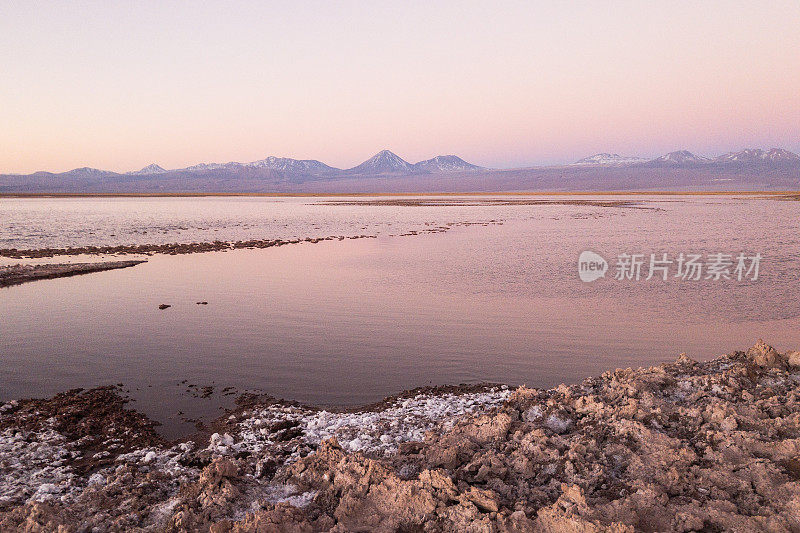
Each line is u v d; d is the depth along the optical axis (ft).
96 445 29.50
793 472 20.33
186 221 228.22
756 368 30.45
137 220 234.79
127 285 78.02
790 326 51.90
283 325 54.70
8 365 42.83
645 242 126.93
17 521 19.60
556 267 91.50
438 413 32.14
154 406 34.91
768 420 23.73
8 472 25.77
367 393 36.96
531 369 41.14
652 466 21.38
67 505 21.98
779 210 266.77
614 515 18.28
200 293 71.87
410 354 45.06
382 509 19.29
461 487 20.36
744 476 20.30
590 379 32.48
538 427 25.40
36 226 198.29
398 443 27.61
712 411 24.94
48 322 56.34
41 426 31.45
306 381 39.19
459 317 57.36
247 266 97.09
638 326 52.85
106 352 46.03
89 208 364.79
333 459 23.00
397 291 72.33
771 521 17.30
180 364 42.93
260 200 574.15
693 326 52.54
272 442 29.17
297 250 122.42
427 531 17.98
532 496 19.94
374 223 212.23
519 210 305.73
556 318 56.44
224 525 18.02
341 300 66.69
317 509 19.93
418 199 570.05
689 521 17.70
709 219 206.18
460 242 135.44
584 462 21.75
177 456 27.20
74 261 104.42
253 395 36.52
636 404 25.75
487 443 24.79
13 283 79.82
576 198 555.69
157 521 20.06
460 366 41.98
